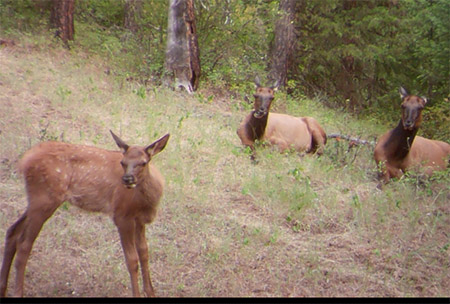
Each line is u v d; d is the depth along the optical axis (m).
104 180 6.43
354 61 19.50
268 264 7.52
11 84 12.79
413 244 8.12
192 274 7.26
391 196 9.46
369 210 8.97
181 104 14.23
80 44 17.42
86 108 12.41
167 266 7.37
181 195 9.03
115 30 19.56
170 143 11.17
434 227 8.46
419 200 9.48
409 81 19.25
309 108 16.72
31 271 6.97
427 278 7.40
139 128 11.91
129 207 6.26
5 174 9.20
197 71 16.14
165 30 18.30
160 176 6.58
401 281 7.31
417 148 10.83
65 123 11.50
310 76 19.72
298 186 9.62
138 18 18.95
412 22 18.00
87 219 8.27
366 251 7.93
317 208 8.96
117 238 7.90
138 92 13.15
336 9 19.50
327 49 19.23
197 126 12.47
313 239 8.22
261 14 18.50
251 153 11.35
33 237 6.28
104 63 16.30
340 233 8.44
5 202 8.39
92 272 7.08
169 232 8.11
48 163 6.34
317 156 12.03
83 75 14.52
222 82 16.77
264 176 10.12
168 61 15.99
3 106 11.62
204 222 8.38
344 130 15.32
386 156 10.48
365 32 19.20
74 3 18.00
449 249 8.05
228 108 15.04
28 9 17.98
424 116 17.45
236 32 18.14
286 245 7.99
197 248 7.79
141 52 17.41
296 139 12.60
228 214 8.75
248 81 17.09
